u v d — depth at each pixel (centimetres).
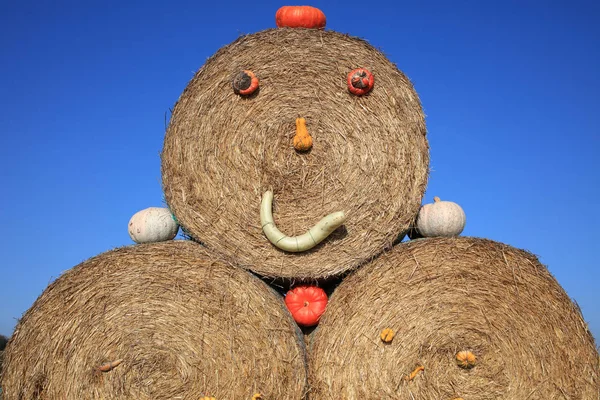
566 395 325
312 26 389
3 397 331
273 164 364
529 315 332
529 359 329
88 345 332
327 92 367
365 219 354
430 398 331
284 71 368
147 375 330
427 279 339
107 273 338
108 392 328
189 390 328
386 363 334
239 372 329
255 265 350
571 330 330
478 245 339
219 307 335
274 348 332
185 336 332
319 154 365
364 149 361
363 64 366
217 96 366
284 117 367
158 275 338
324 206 360
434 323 335
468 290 336
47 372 330
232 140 364
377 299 340
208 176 360
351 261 348
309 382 338
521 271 335
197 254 341
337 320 340
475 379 331
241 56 369
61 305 335
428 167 357
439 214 362
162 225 365
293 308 353
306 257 351
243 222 355
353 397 333
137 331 333
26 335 334
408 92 362
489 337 332
